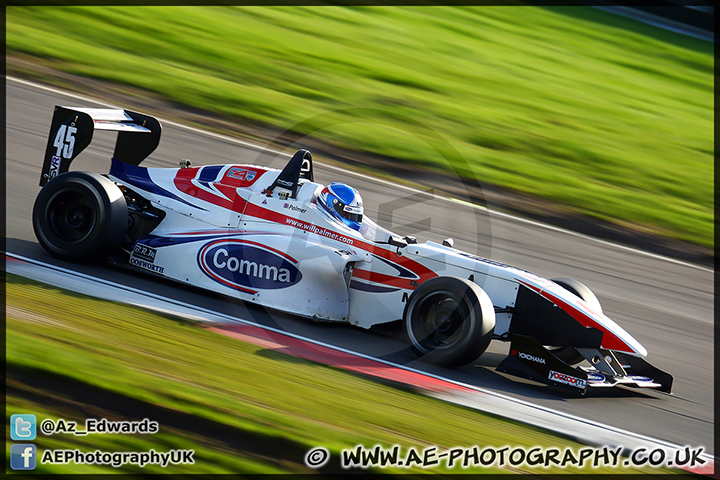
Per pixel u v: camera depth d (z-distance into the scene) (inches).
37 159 1080.8
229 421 505.0
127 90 1489.9
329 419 532.7
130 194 808.9
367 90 1812.3
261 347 643.5
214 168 799.1
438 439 533.6
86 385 516.7
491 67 2180.1
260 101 1603.1
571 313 690.2
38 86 1393.9
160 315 665.0
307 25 2207.2
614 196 1496.1
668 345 893.2
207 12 2130.9
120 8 1999.3
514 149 1642.5
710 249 1328.7
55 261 741.9
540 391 668.1
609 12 2999.5
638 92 2251.5
